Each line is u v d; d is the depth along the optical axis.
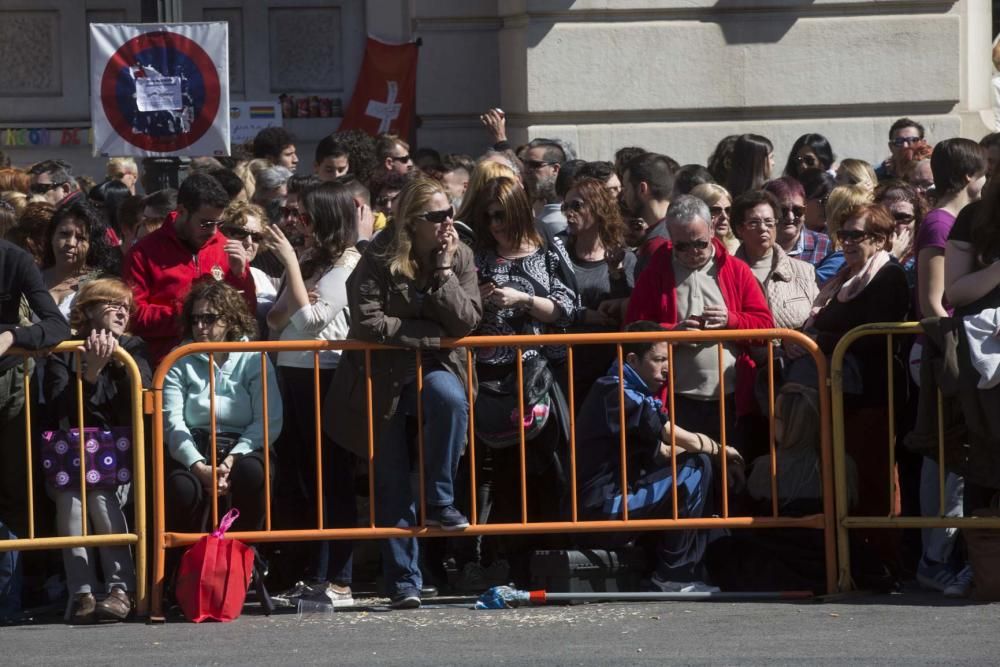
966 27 45.84
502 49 46.19
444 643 22.55
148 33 31.88
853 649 21.53
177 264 27.31
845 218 26.28
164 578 24.81
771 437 25.14
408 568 25.11
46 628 24.12
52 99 49.06
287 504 26.16
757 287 26.69
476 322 24.81
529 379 25.67
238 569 24.39
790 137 44.06
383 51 47.53
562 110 43.50
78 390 24.44
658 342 25.06
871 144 44.19
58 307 26.14
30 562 26.56
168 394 25.08
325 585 25.55
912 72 44.03
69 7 48.94
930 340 24.12
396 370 24.67
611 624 23.47
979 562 24.22
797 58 43.78
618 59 43.47
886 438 25.73
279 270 30.27
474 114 46.97
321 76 49.03
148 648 22.56
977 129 45.28
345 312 26.70
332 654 22.00
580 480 25.64
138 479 24.47
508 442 25.64
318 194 27.14
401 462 24.98
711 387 25.88
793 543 25.38
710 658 21.23
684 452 25.50
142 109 31.88
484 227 26.61
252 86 48.84
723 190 29.62
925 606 24.11
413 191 24.47
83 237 27.69
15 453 24.73
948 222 25.53
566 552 25.12
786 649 21.62
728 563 25.62
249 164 37.25
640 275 26.80
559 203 31.84
